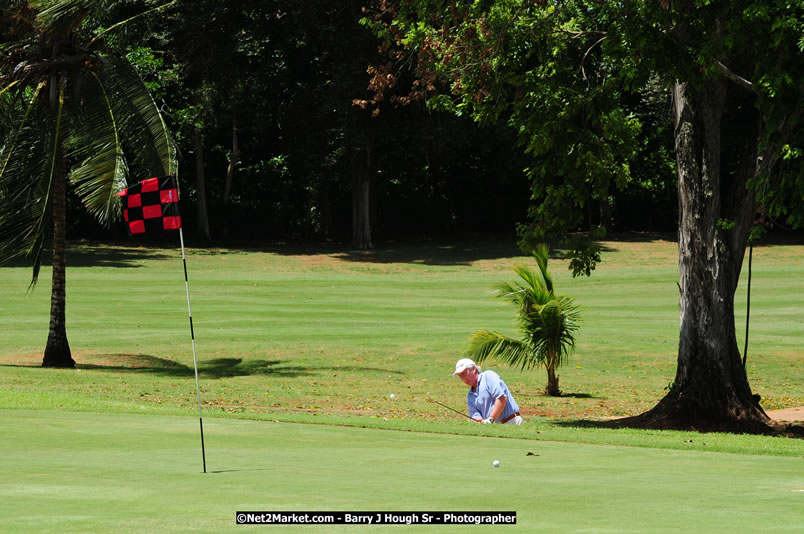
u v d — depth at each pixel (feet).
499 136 451.12
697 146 131.54
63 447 67.10
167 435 74.74
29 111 173.06
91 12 173.27
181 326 240.12
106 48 183.93
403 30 135.33
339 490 49.98
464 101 134.62
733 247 131.75
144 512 43.16
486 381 96.27
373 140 453.58
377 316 266.98
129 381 159.43
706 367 130.93
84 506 44.80
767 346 211.61
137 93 176.76
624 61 116.88
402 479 54.39
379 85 137.18
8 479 53.06
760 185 114.73
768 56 107.24
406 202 541.34
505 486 51.85
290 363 188.85
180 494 48.32
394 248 488.85
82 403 105.50
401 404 146.51
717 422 128.77
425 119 435.12
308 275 388.98
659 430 115.34
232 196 516.73
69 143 178.09
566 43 132.77
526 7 123.03
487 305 299.17
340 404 143.84
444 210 544.21
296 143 478.59
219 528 39.68
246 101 469.98
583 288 356.38
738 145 443.32
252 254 451.53
